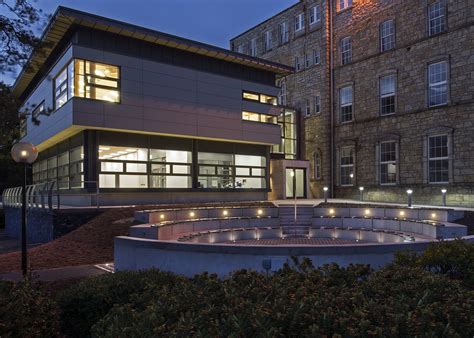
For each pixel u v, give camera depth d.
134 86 24.56
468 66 24.58
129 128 24.12
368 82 31.17
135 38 24.80
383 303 3.97
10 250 20.42
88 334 5.66
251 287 4.60
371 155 30.75
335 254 8.53
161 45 25.97
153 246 9.86
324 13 35.03
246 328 3.19
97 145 23.45
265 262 8.41
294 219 21.50
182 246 9.41
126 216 19.69
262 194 31.83
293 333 3.26
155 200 25.83
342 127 33.41
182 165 27.31
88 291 5.92
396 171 28.66
